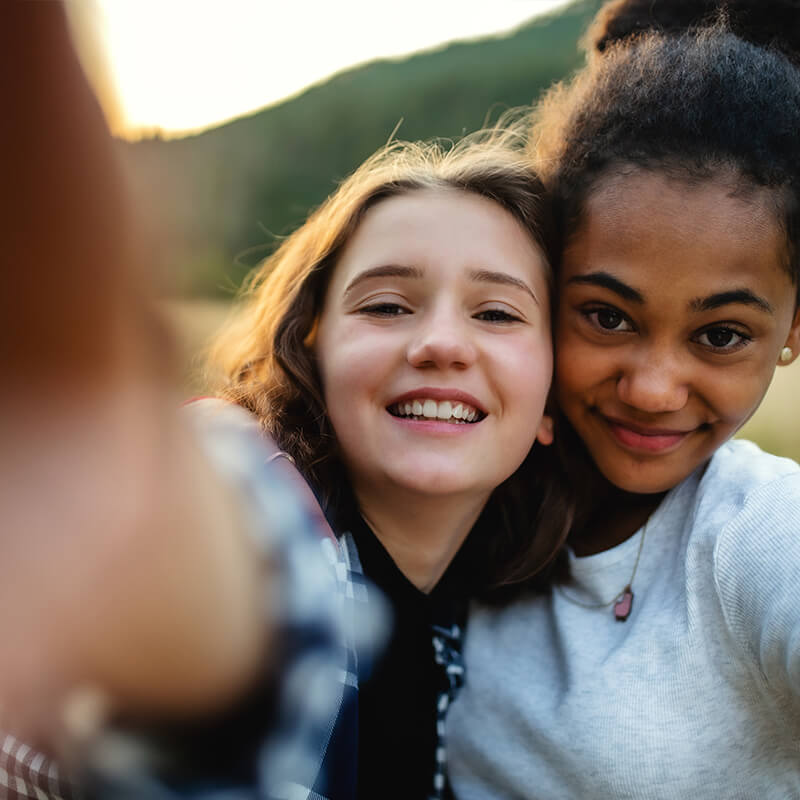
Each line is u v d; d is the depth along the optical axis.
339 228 1.19
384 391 1.06
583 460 1.22
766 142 1.01
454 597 1.24
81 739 0.50
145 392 0.38
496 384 1.08
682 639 1.04
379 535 1.15
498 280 1.09
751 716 1.03
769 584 0.95
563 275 1.13
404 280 1.09
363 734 1.11
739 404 1.08
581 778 1.07
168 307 0.38
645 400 1.05
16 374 0.35
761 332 1.05
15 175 0.33
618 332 1.09
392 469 1.05
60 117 0.33
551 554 1.19
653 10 1.35
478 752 1.18
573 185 1.14
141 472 0.38
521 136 1.48
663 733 1.03
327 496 1.08
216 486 0.44
